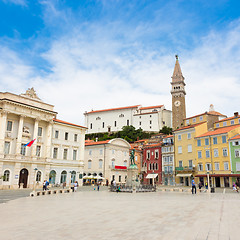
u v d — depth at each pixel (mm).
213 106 105625
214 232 10383
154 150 82438
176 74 159125
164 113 148875
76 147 66250
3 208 19656
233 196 30672
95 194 35812
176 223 12492
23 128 54781
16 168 51281
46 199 27828
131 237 9773
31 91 57344
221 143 62031
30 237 10031
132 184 44188
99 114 163625
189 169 68500
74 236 10117
